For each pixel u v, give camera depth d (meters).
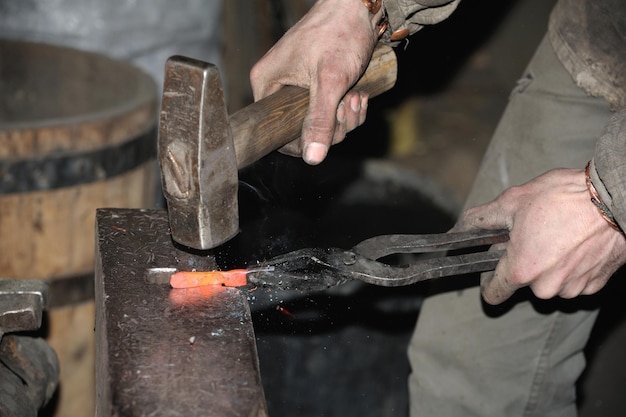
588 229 1.34
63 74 2.65
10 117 2.74
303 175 2.09
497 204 1.43
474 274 1.79
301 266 1.28
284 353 1.96
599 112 1.64
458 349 1.84
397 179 2.56
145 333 1.11
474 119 4.16
